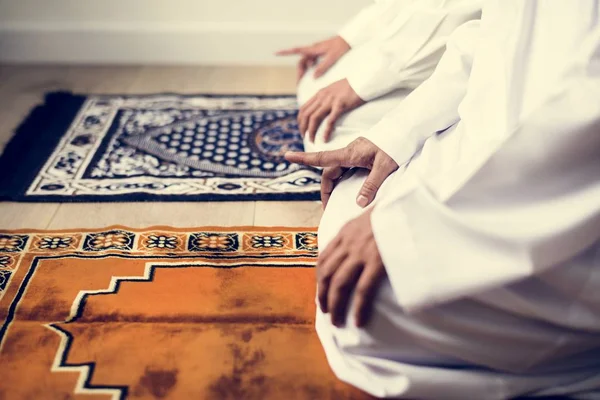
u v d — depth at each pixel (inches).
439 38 45.9
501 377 32.1
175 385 34.5
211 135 67.8
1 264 44.7
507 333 30.5
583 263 29.0
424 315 30.1
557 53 29.7
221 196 55.5
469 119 31.9
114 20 89.7
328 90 50.0
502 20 33.5
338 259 32.1
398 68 47.0
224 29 90.8
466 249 29.0
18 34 89.4
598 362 33.3
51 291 41.9
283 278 43.8
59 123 69.7
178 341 37.7
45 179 57.7
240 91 81.7
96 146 64.7
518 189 28.9
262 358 36.5
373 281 30.5
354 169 41.4
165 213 52.6
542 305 29.5
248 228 50.4
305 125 50.8
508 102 29.9
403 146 38.0
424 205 29.7
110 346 37.2
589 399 32.9
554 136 27.7
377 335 31.9
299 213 53.2
